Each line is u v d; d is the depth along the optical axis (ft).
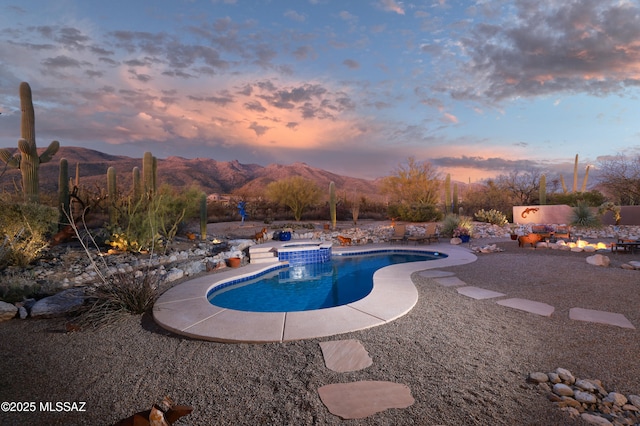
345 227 62.49
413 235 53.06
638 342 13.78
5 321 17.30
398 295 20.93
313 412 9.41
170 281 26.22
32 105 35.27
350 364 12.19
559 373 11.14
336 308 18.51
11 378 11.60
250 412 9.51
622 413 9.42
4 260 25.43
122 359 13.01
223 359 12.88
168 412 8.16
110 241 34.32
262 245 40.19
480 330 15.38
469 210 87.61
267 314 17.72
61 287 22.97
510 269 28.66
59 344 14.47
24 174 34.58
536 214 61.05
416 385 10.72
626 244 34.88
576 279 24.50
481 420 8.96
